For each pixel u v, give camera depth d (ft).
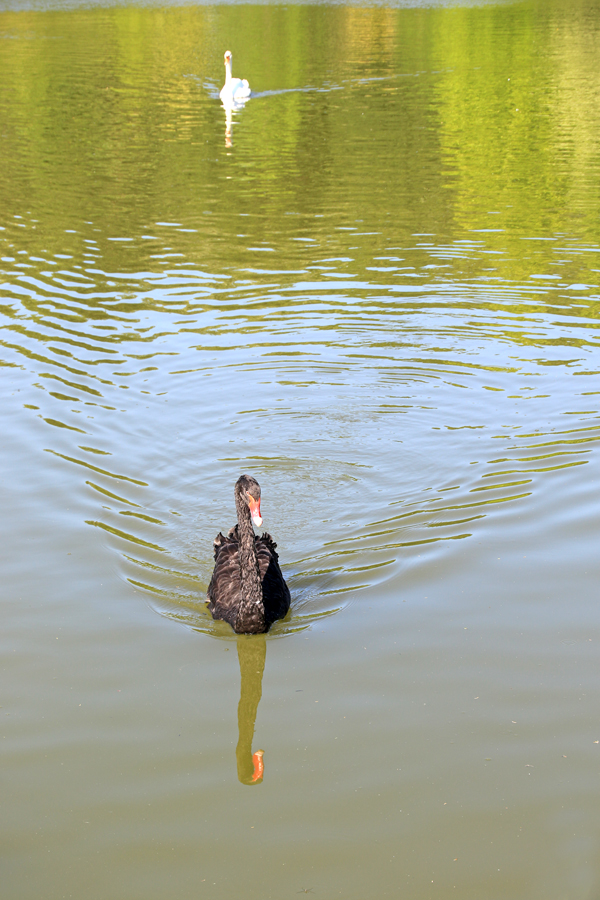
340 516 29.99
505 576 26.37
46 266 54.39
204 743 20.26
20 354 42.50
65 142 85.20
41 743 20.30
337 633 24.23
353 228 61.46
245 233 60.59
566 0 194.80
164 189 70.79
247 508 24.27
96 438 34.99
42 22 165.99
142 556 27.91
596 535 28.17
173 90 110.63
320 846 17.48
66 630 24.47
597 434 34.40
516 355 42.39
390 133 88.07
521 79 113.91
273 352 42.98
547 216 63.46
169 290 50.85
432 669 22.54
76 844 17.62
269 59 133.90
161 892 16.55
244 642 24.02
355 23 167.22
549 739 20.06
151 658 23.43
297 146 83.87
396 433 35.42
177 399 38.34
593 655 22.86
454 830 17.78
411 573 26.71
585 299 49.03
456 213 64.49
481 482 31.53
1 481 31.83
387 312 47.70
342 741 20.21
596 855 17.11
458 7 186.60
